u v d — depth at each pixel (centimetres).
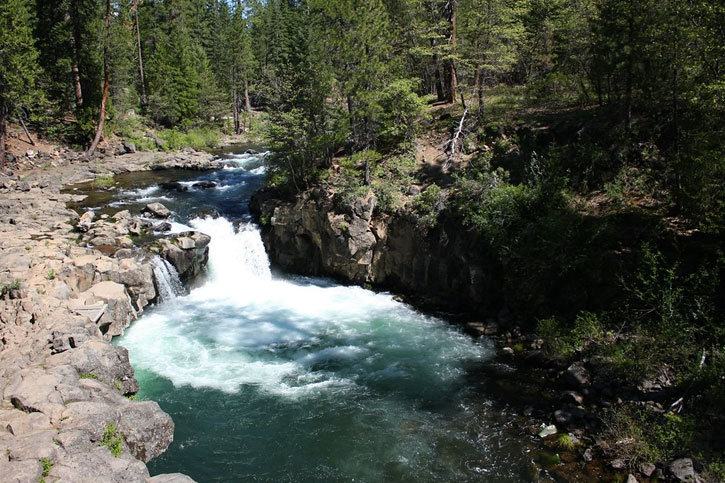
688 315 1454
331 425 1324
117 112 4781
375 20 2391
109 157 4169
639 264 1580
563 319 1691
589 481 1077
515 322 1806
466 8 2667
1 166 3491
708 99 1520
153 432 1199
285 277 2453
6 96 3472
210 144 5225
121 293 1862
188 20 6700
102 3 4347
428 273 2114
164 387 1508
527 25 3159
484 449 1206
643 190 1888
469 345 1738
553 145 2161
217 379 1558
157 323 1953
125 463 992
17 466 897
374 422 1333
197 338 1833
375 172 2392
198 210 2725
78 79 4244
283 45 5691
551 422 1292
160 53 5394
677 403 1238
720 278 1478
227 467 1171
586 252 1698
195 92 5569
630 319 1550
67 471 923
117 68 4572
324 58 2536
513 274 1853
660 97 1936
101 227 2361
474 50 2575
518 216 1870
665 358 1392
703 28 1463
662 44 1781
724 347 1315
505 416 1334
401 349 1733
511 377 1524
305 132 2458
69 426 1052
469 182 2038
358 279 2302
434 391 1471
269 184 2738
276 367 1631
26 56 3575
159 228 2448
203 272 2344
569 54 2580
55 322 1498
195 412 1385
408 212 2139
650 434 1170
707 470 1049
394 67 2612
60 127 4316
